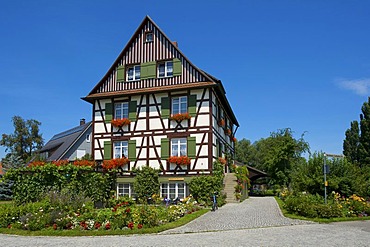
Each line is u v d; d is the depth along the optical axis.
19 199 19.48
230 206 20.84
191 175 22.78
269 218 15.72
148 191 23.00
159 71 25.02
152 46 25.19
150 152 24.06
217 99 25.44
